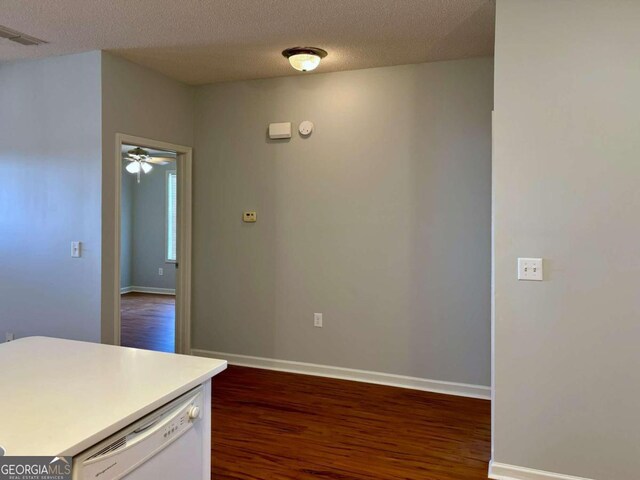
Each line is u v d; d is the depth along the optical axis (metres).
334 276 3.98
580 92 2.30
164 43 3.27
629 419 2.26
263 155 4.18
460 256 3.61
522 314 2.40
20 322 3.83
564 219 2.33
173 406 1.41
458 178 3.60
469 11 2.73
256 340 4.26
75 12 2.78
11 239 3.84
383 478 2.44
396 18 2.84
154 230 8.56
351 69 3.84
